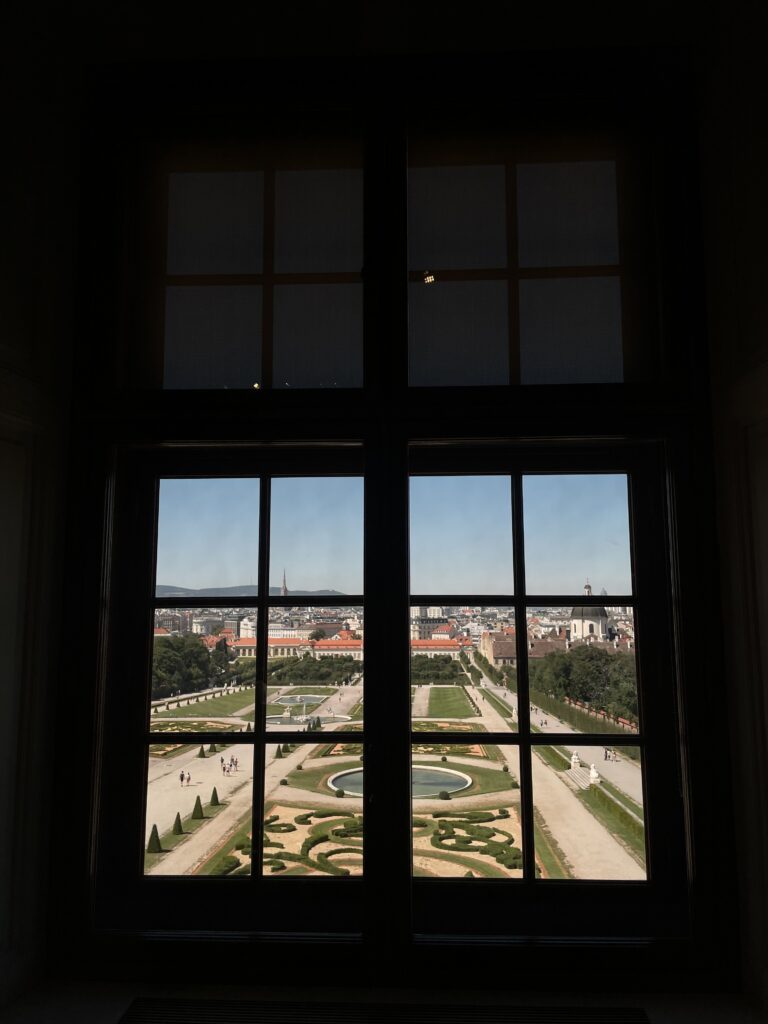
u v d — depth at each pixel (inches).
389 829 55.8
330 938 55.2
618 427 59.2
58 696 58.6
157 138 64.8
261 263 64.1
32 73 57.5
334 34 63.1
